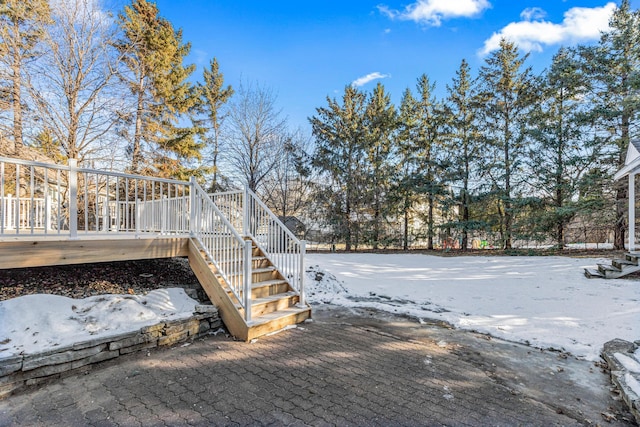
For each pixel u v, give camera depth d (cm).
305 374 314
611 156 1117
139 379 301
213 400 265
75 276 480
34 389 280
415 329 459
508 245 1397
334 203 1634
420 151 1605
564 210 1130
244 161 1605
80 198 1045
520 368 328
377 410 250
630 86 1018
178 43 1418
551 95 1241
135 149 1212
